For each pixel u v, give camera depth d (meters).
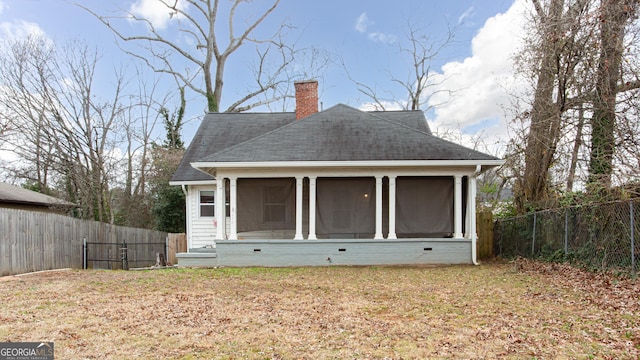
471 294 7.01
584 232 8.62
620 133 10.16
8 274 10.19
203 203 14.86
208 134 16.19
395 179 11.98
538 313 5.58
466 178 12.53
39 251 11.45
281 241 11.71
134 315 5.78
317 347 4.41
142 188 22.72
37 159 18.12
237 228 12.27
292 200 12.46
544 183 12.74
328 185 12.23
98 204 19.39
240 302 6.61
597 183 9.02
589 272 8.05
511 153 14.24
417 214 12.08
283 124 16.42
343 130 12.83
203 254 11.68
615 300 5.96
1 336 4.80
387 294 7.16
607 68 10.37
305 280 8.88
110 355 4.20
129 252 15.91
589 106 11.13
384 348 4.35
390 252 11.67
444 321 5.34
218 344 4.53
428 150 11.69
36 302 6.66
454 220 11.93
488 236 13.89
